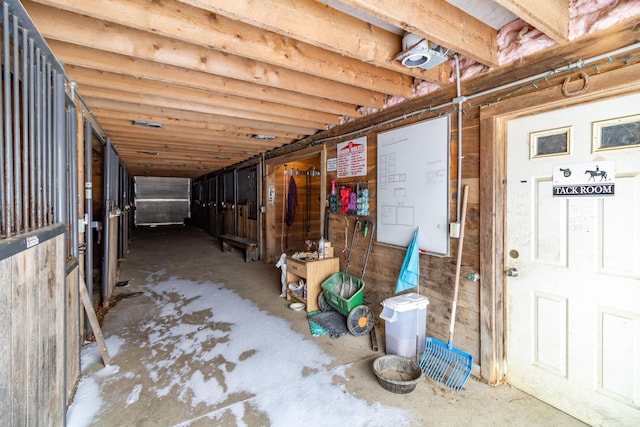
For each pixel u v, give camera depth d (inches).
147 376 87.1
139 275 196.7
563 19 65.9
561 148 71.9
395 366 91.1
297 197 251.0
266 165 235.3
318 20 69.3
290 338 111.3
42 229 54.5
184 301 149.5
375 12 57.8
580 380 70.5
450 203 94.8
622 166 62.6
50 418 57.4
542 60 72.9
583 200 68.7
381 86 100.8
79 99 102.7
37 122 56.2
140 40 78.2
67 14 70.5
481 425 69.7
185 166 337.7
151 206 530.3
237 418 71.1
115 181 197.6
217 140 188.7
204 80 100.9
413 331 97.7
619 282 63.9
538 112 75.8
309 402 76.7
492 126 82.6
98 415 71.5
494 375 84.4
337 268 141.1
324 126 155.1
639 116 60.1
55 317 60.6
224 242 281.7
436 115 99.6
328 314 130.3
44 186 59.7
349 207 134.2
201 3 55.9
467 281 90.4
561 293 73.1
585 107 67.6
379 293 122.9
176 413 72.5
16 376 43.3
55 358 60.4
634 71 58.2
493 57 79.8
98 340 91.7
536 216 77.2
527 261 79.4
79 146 102.9
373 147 124.8
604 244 65.9
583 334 69.7
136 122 148.7
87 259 113.4
